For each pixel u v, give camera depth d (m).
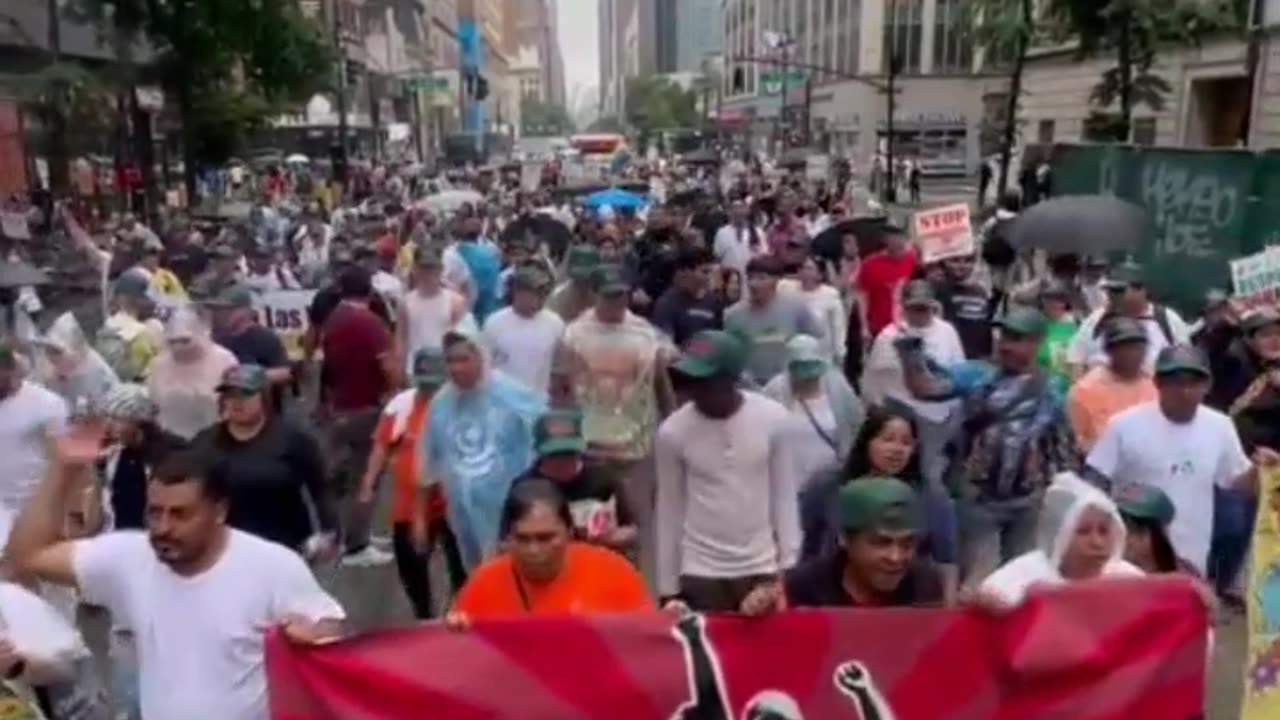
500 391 6.64
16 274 12.45
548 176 40.44
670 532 5.89
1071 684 4.16
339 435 8.51
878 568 4.18
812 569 4.44
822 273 13.74
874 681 4.13
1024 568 4.43
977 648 4.14
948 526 5.66
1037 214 12.87
